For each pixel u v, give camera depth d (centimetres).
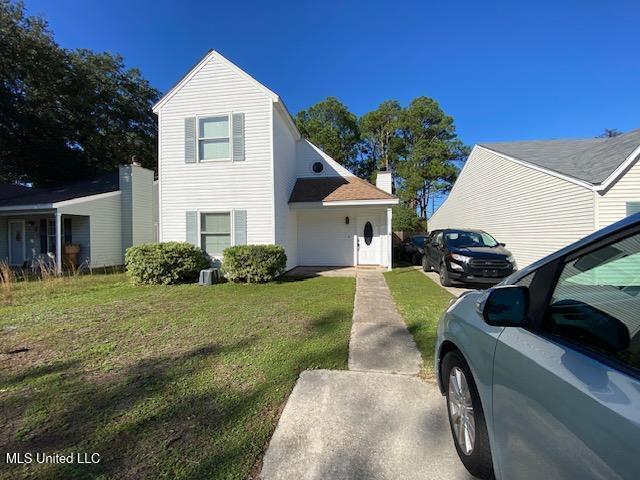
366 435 269
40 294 857
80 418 290
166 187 1197
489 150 1428
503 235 1315
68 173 2088
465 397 239
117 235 1628
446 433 273
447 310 301
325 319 598
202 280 1002
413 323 571
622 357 140
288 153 1421
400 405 313
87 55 2139
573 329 168
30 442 259
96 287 970
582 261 180
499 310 192
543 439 150
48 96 1830
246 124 1161
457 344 248
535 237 1095
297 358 420
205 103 1178
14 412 300
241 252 1018
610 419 120
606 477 117
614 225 167
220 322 580
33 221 1612
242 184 1165
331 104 3647
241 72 1157
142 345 468
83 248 1505
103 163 2311
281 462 238
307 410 304
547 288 185
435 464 238
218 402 316
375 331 528
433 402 318
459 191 1894
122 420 287
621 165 828
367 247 1539
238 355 430
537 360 162
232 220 1168
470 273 933
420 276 1199
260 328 545
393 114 3869
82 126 2034
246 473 228
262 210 1157
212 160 1177
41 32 1708
